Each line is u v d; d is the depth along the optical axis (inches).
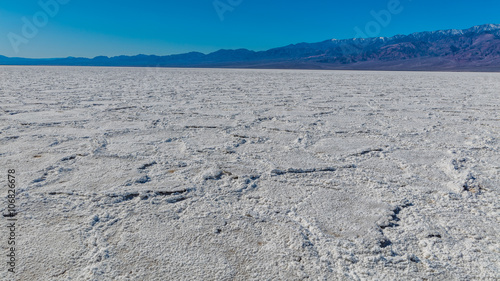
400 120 155.5
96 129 125.1
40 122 135.9
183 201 62.7
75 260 43.6
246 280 40.6
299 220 56.3
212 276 41.2
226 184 71.9
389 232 52.5
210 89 316.8
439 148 104.3
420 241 49.8
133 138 112.6
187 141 109.9
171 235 50.4
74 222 53.5
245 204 62.2
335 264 43.9
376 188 70.8
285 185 72.1
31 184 68.1
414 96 265.4
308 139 115.1
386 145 107.7
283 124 142.7
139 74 673.6
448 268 43.3
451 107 199.5
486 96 266.2
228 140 112.5
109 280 39.8
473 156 95.0
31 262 42.8
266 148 103.0
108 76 561.9
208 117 157.8
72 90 285.6
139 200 62.5
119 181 71.3
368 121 152.2
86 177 73.3
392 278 41.2
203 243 48.6
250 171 80.7
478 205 62.3
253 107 194.7
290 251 46.8
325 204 62.6
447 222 55.7
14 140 104.5
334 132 127.6
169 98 235.9
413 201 64.4
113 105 193.9
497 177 76.7
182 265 43.3
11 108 173.3
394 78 622.5
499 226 54.4
